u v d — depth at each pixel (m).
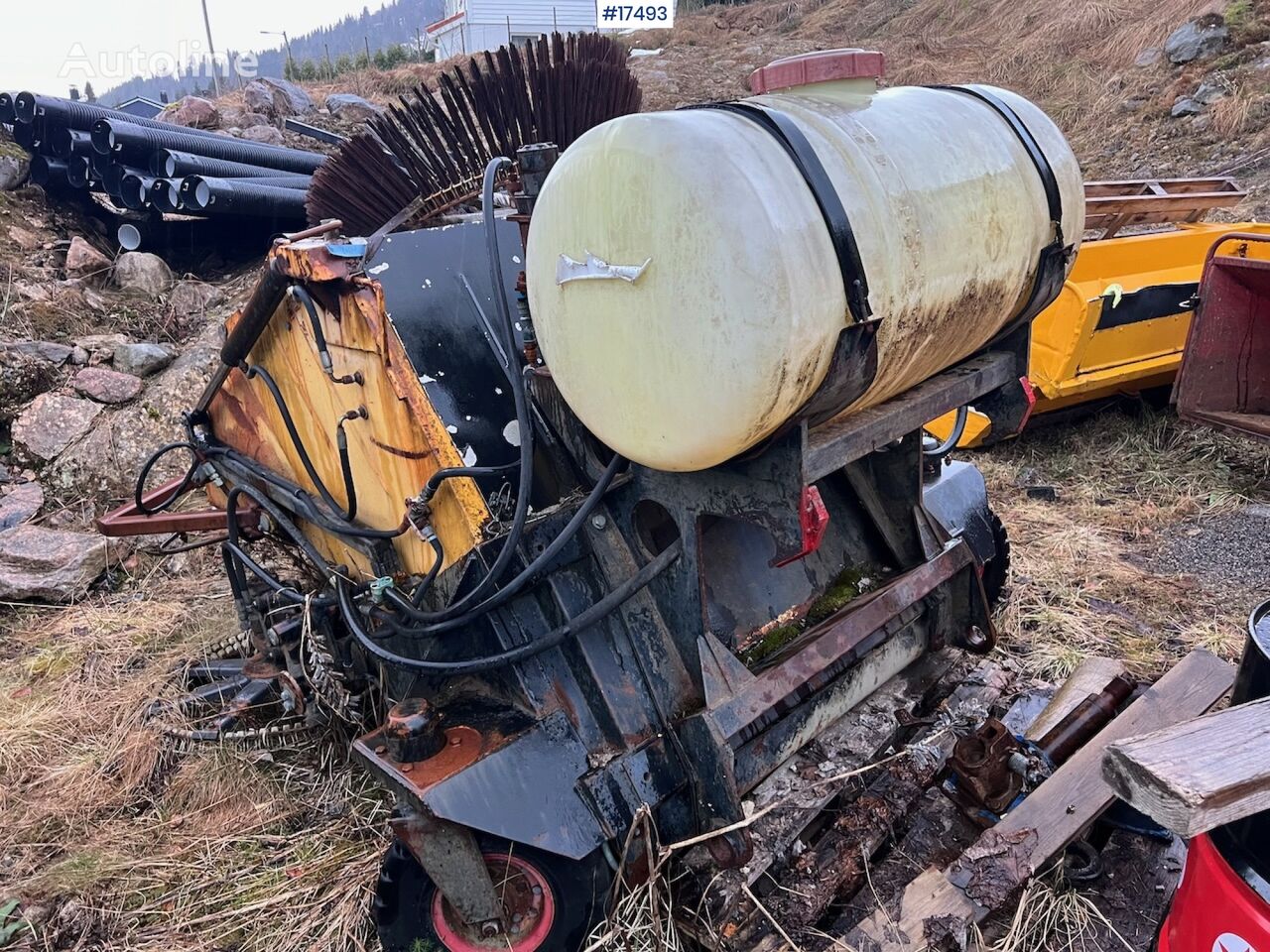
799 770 2.25
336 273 2.12
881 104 1.85
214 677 3.31
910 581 2.33
